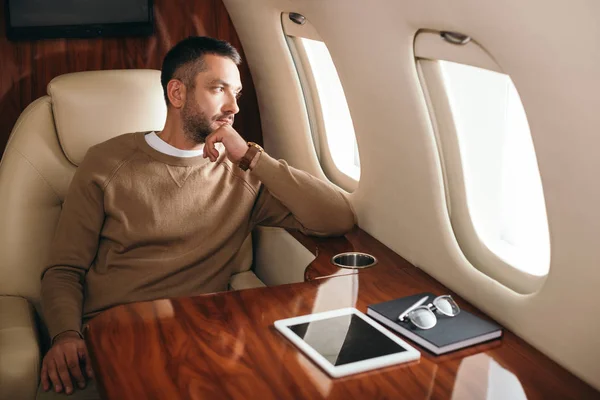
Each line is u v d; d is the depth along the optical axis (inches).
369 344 56.6
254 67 98.8
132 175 78.2
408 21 58.2
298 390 50.4
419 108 65.1
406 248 75.9
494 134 68.2
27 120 81.4
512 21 45.9
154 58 97.5
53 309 71.9
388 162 75.4
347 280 70.6
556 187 51.1
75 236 77.1
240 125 104.9
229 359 54.6
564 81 45.1
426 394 50.1
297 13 79.3
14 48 90.7
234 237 83.2
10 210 79.3
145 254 78.2
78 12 91.1
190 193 79.4
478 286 63.8
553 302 54.6
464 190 67.0
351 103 77.2
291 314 62.6
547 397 50.3
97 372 52.8
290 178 80.6
